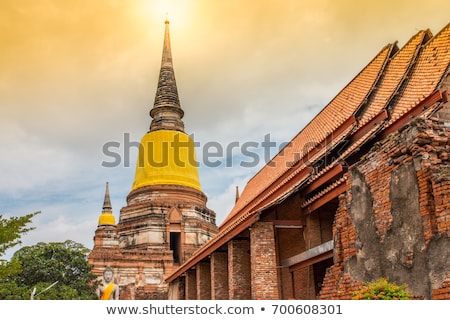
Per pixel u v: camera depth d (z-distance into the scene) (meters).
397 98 17.38
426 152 9.88
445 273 8.84
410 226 9.91
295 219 18.38
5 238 17.42
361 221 11.66
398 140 10.63
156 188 44.56
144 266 40.72
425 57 17.58
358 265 11.56
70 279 36.97
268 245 17.83
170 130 46.78
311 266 18.53
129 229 43.59
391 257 10.38
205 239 44.28
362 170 11.92
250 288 19.83
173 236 46.47
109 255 40.00
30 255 36.69
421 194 9.68
